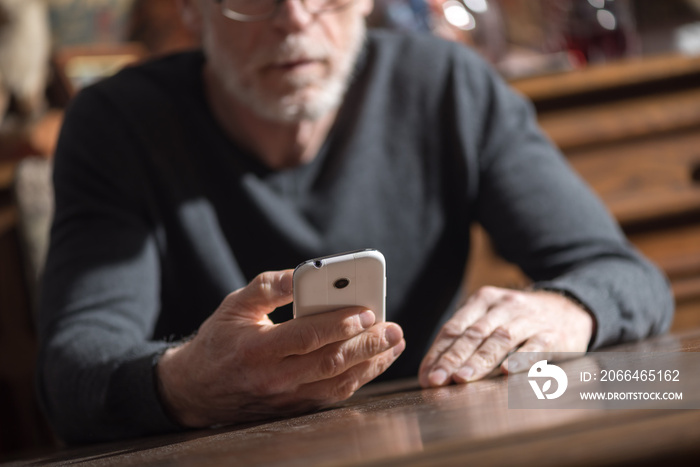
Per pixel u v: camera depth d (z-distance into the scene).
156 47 2.12
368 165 1.30
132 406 0.79
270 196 1.26
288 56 1.13
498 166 1.32
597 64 1.89
